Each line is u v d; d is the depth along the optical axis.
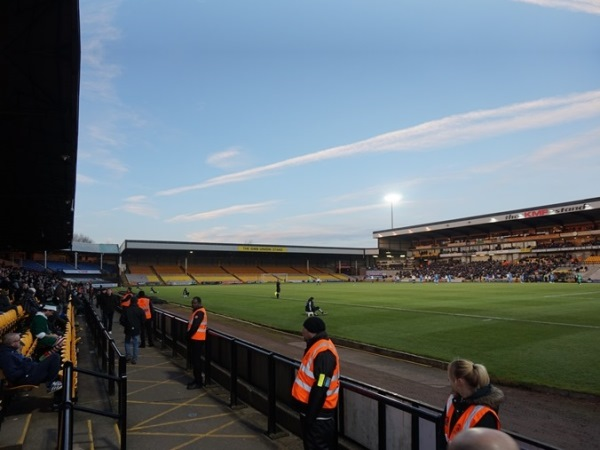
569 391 8.71
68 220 35.53
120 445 5.76
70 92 13.09
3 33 10.38
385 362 12.16
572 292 39.31
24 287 22.89
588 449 6.17
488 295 36.31
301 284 78.62
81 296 27.09
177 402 8.24
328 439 4.40
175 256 98.81
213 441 6.29
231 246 93.12
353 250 110.06
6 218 34.44
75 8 9.62
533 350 12.77
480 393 3.05
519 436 3.30
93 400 8.39
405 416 4.62
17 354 6.75
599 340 14.27
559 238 85.12
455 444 1.30
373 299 33.94
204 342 9.55
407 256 116.88
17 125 15.44
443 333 16.22
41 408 7.01
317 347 4.39
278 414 7.03
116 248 92.44
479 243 98.69
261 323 20.72
